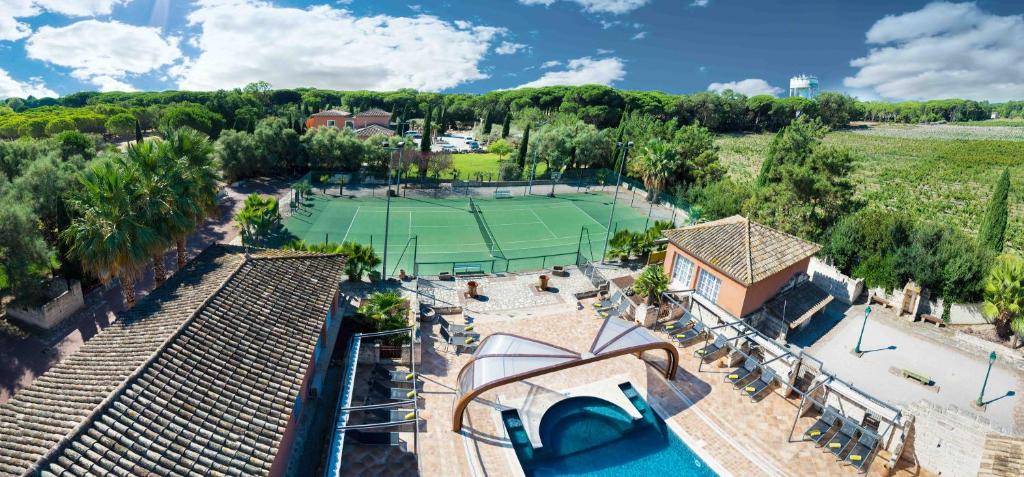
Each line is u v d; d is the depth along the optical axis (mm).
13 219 26453
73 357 17875
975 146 104750
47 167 36125
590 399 24812
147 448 13617
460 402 21078
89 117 89438
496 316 31656
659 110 142250
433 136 121625
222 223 46812
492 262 38344
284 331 20359
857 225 38062
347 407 19625
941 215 63156
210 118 92438
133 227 25281
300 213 53250
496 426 22391
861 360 27641
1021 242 53156
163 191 26641
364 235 48312
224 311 19844
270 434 15578
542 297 34625
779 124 158750
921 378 25594
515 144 100812
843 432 22938
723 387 25984
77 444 13031
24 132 78625
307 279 24453
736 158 107375
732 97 157500
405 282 35688
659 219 57844
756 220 46344
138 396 14938
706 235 33344
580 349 28344
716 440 22484
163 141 29328
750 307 29828
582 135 78938
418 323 29141
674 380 26266
